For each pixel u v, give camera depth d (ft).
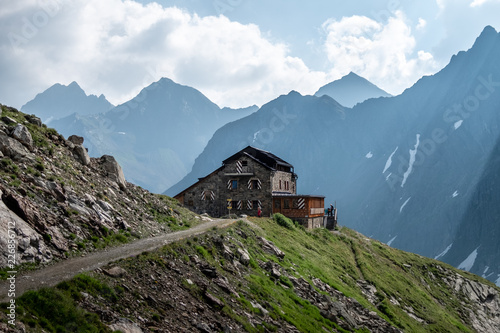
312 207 222.28
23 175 74.18
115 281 56.75
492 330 211.82
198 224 126.72
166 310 56.75
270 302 86.38
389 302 155.33
